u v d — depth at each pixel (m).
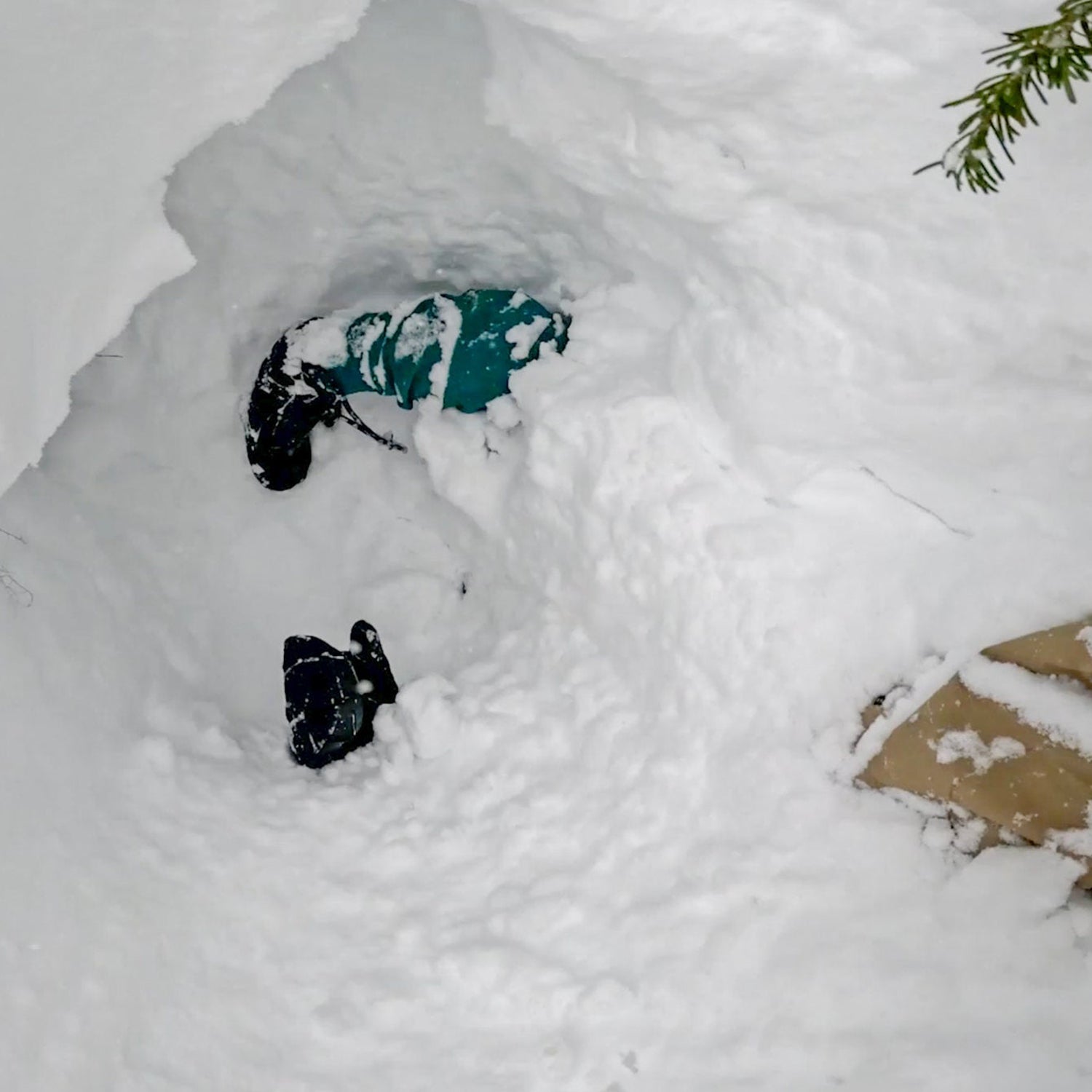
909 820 1.86
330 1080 2.03
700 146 1.84
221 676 2.79
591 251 2.42
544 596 2.60
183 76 1.59
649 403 2.22
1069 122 1.57
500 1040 2.02
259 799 2.51
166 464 2.75
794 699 2.00
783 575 2.02
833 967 1.80
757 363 2.02
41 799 2.13
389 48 2.20
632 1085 1.86
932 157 1.68
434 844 2.40
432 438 2.66
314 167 2.44
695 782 2.12
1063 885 1.70
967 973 1.71
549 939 2.12
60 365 1.75
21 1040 1.86
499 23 1.92
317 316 2.78
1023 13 1.52
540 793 2.37
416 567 2.94
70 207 1.62
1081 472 1.80
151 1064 1.98
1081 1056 1.59
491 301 2.51
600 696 2.39
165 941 2.15
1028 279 1.71
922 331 1.82
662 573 2.21
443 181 2.44
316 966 2.21
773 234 1.88
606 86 1.86
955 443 1.88
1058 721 1.69
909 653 1.90
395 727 2.62
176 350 2.67
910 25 1.59
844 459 1.96
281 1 1.55
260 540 2.89
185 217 2.47
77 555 2.48
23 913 1.98
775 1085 1.74
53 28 1.47
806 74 1.67
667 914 2.01
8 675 2.18
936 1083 1.63
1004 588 1.84
